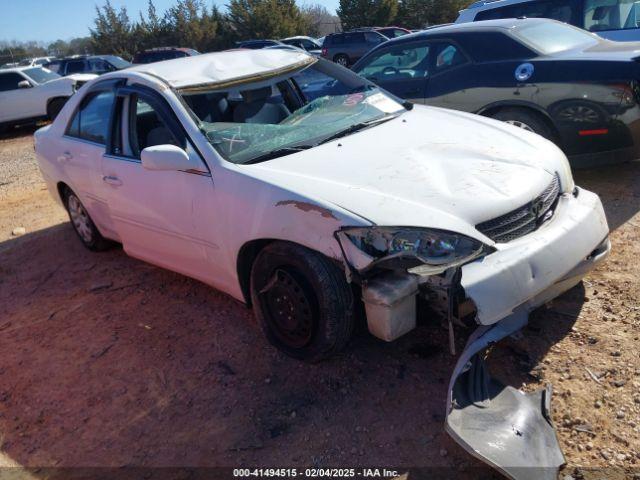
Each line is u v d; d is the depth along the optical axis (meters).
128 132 3.86
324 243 2.60
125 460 2.59
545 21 5.86
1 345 3.78
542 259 2.56
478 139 3.31
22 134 15.00
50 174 4.94
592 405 2.50
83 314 4.00
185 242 3.49
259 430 2.65
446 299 2.44
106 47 41.34
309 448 2.50
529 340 2.96
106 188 4.05
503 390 2.53
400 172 2.85
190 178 3.26
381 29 22.64
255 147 3.24
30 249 5.55
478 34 5.60
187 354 3.31
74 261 5.04
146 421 2.82
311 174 2.89
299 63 4.21
